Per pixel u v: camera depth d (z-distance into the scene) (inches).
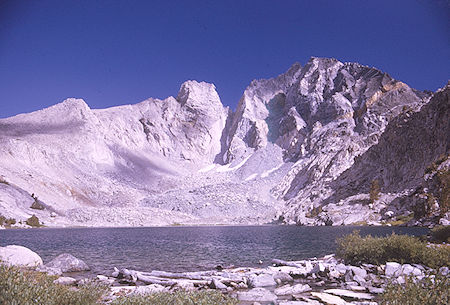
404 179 3430.1
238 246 1268.5
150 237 1819.6
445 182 2421.3
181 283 535.5
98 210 4074.8
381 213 3068.4
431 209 2400.3
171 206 5118.1
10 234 2010.3
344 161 4874.5
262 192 6200.8
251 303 416.8
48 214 3690.9
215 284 511.8
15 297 222.4
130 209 4306.1
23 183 4124.0
